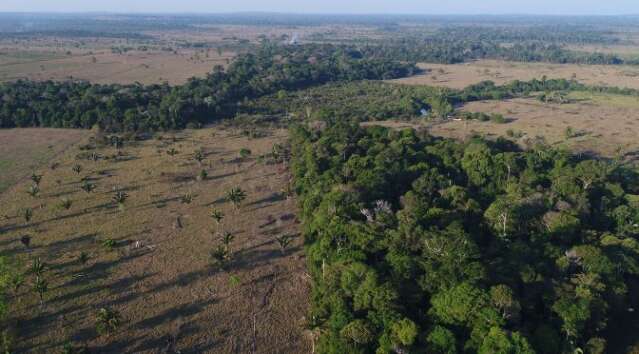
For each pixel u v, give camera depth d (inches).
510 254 2974.9
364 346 2314.2
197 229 3713.1
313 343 2485.2
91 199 4227.4
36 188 4259.4
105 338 2514.8
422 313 2539.4
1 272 2827.3
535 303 2632.9
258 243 3526.1
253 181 4724.4
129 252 3348.9
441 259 2775.6
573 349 2319.1
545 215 3398.1
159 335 2554.1
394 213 3609.7
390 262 2859.3
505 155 4451.3
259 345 2519.7
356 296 2578.7
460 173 4448.8
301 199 4050.2
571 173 4183.1
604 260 2812.5
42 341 2476.6
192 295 2903.5
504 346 2167.8
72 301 2802.7
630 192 4242.1
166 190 4456.2
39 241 3476.9
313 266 3061.0
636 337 2657.5
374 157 4586.6
